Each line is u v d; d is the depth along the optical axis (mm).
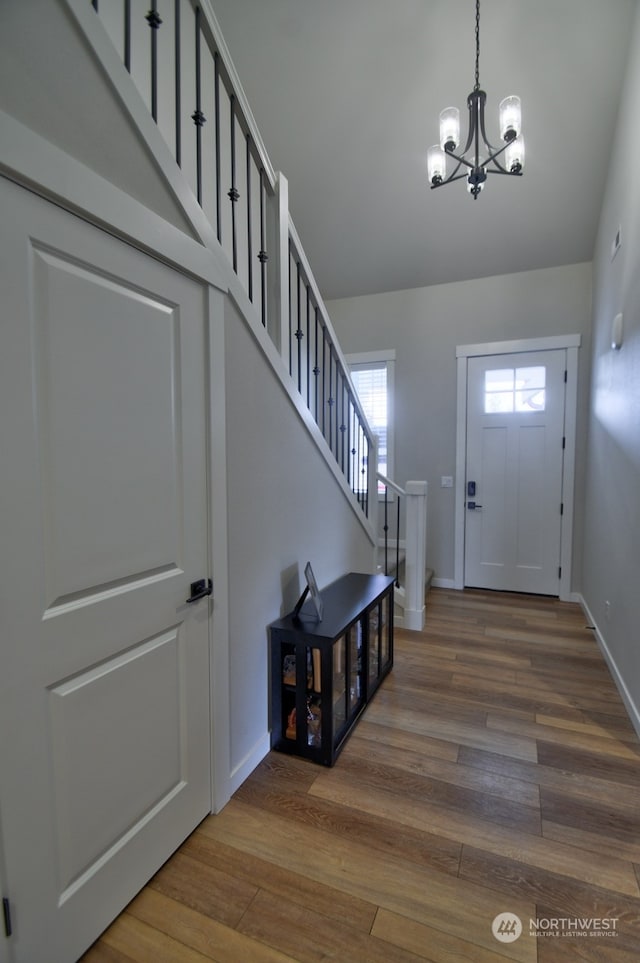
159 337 1332
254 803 1695
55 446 1039
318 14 2678
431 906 1304
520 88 2883
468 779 1819
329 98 3082
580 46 2650
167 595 1395
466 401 4297
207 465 1551
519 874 1402
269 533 1992
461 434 4324
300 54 2877
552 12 2525
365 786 1782
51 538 1038
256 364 1849
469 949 1192
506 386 4164
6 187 912
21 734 986
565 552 4035
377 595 2424
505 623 3514
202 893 1340
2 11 893
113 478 1194
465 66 2820
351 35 2752
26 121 938
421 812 1649
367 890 1352
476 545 4352
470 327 4250
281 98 3115
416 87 2969
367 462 3586
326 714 1875
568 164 3250
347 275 4410
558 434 4016
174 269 1379
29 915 1017
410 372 4477
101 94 1107
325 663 1860
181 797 1492
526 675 2688
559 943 1206
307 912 1288
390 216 3826
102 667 1190
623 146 2719
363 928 1245
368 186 3631
